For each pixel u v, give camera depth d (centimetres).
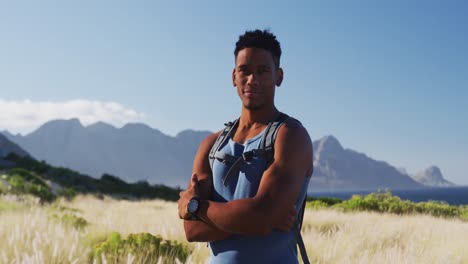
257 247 191
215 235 196
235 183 195
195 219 195
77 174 4169
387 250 641
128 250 571
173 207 2145
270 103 205
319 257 613
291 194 183
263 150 191
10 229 653
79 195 3036
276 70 211
